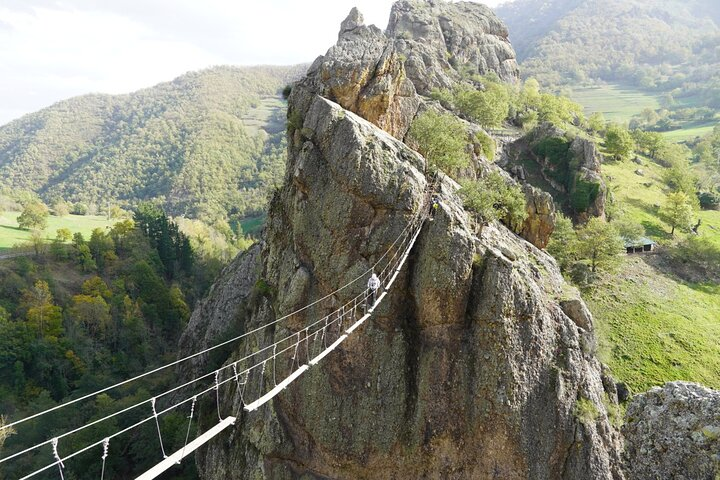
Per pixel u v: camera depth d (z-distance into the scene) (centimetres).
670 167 11400
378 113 5053
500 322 3481
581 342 3769
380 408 3616
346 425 3659
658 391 2412
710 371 5109
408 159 4241
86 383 7044
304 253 4178
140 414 5997
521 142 9294
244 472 4081
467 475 3462
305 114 4825
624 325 5691
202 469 4853
